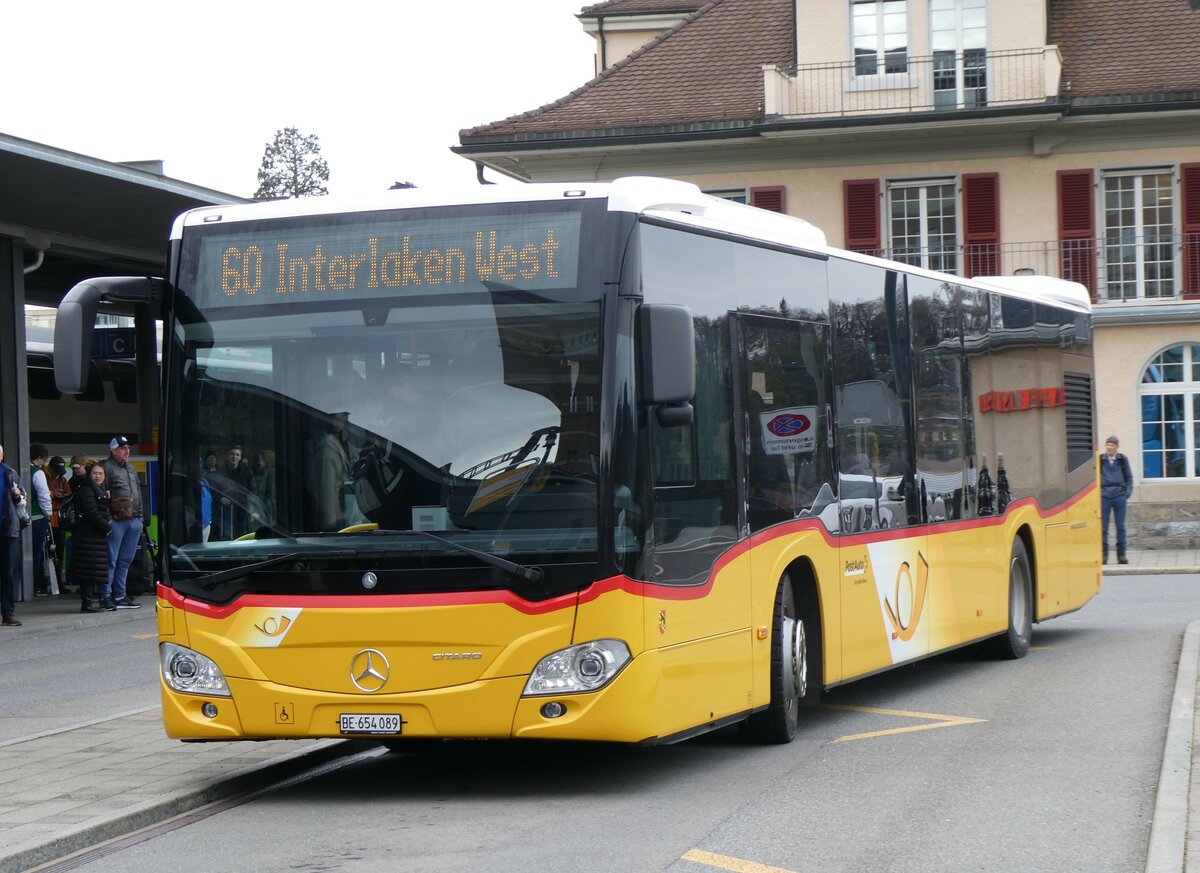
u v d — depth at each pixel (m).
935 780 8.84
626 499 8.17
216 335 8.70
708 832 7.56
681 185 9.14
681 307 8.13
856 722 11.23
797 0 35.09
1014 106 33.19
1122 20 35.16
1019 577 14.92
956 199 34.50
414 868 6.94
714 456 9.12
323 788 9.20
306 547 8.34
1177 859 6.50
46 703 13.49
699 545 8.85
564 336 8.27
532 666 8.06
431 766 9.88
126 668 15.98
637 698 8.13
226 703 8.45
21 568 24.19
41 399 29.05
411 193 8.62
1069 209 33.91
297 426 8.49
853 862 6.89
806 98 34.91
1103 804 8.11
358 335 8.50
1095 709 11.42
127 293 8.77
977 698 12.27
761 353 9.87
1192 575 25.98
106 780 9.12
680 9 40.44
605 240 8.31
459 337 8.38
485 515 8.18
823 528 10.63
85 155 20.84
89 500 21.97
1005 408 14.68
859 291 11.57
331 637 8.25
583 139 35.38
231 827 8.05
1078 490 16.88
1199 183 33.28
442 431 8.31
